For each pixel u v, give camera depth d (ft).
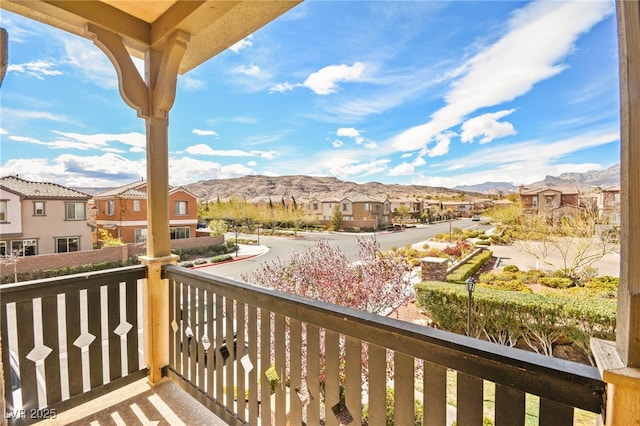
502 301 9.04
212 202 87.51
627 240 1.95
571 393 2.27
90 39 6.20
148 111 6.63
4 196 34.22
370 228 83.92
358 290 11.08
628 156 1.92
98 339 5.97
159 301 6.69
